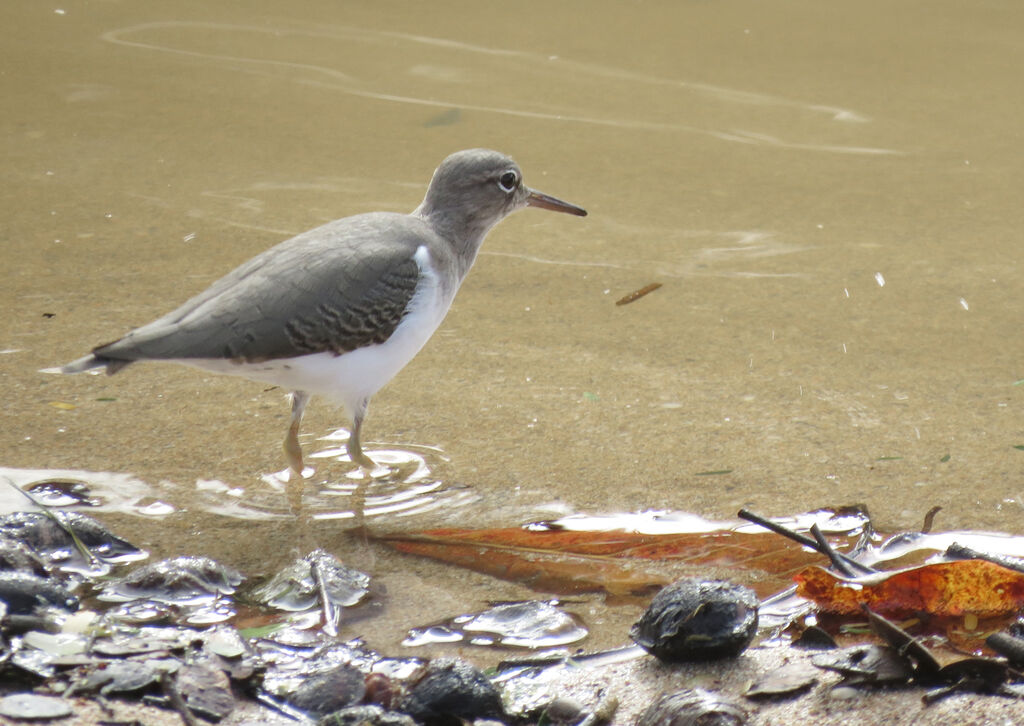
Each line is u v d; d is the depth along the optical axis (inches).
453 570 352.2
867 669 288.2
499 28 890.1
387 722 270.7
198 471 408.8
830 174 679.7
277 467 414.6
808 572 321.4
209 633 310.0
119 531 369.4
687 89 791.1
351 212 615.8
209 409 450.3
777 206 640.4
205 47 840.9
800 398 457.1
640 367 482.9
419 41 863.7
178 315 380.2
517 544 365.4
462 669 287.1
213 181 652.1
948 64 829.8
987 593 316.2
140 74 793.6
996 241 598.9
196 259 564.4
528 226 620.1
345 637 317.1
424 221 437.1
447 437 433.7
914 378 471.5
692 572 349.1
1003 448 418.9
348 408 413.1
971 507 381.4
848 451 418.9
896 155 703.7
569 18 912.9
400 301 401.4
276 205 624.4
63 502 383.2
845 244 597.9
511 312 530.9
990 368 478.6
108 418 437.7
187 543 366.0
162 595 333.4
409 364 486.0
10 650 298.7
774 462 412.5
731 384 468.4
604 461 414.9
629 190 658.2
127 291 532.1
